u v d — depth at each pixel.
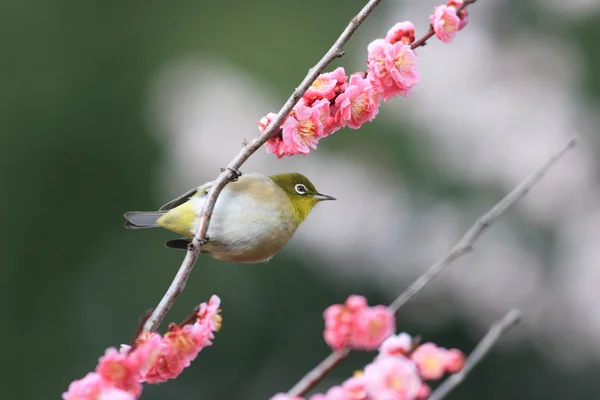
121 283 16.45
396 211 15.47
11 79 16.58
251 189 6.06
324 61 4.77
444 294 15.78
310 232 15.55
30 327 16.39
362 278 15.91
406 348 4.54
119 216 16.69
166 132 16.27
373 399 4.32
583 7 15.88
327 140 15.59
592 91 15.94
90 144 16.69
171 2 17.06
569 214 15.79
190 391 16.38
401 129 15.53
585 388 16.17
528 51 15.89
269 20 16.48
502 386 16.31
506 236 15.59
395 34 5.08
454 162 15.52
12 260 16.45
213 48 16.42
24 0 16.67
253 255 6.14
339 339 4.61
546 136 15.48
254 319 16.38
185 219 5.97
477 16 16.09
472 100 15.70
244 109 15.77
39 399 16.19
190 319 4.44
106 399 3.84
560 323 15.98
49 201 16.61
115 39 16.88
